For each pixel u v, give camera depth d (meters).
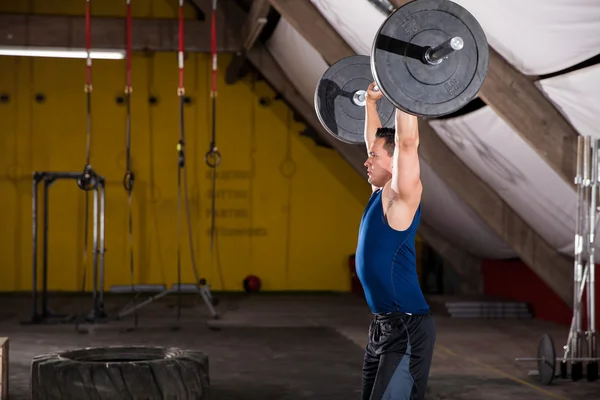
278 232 11.02
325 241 11.09
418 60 2.34
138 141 10.78
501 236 7.24
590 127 4.89
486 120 5.66
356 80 3.08
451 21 2.36
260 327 7.66
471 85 2.38
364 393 2.47
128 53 6.90
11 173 10.55
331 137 9.49
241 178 10.95
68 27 9.34
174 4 10.70
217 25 9.45
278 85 9.48
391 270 2.36
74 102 10.67
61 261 10.59
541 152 5.07
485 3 4.36
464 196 7.18
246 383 5.03
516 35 4.51
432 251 10.65
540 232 7.14
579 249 5.18
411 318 2.36
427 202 8.64
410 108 2.32
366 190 11.16
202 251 10.85
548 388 4.91
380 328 2.39
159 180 10.80
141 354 4.25
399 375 2.32
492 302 8.62
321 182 11.09
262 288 10.98
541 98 5.05
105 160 10.71
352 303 9.79
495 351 6.32
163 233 10.80
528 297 8.72
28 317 8.33
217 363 5.73
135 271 10.73
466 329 7.63
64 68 10.66
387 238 2.36
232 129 10.94
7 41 9.21
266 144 10.99
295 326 7.74
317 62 7.71
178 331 7.36
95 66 10.71
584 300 7.26
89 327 7.60
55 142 10.63
